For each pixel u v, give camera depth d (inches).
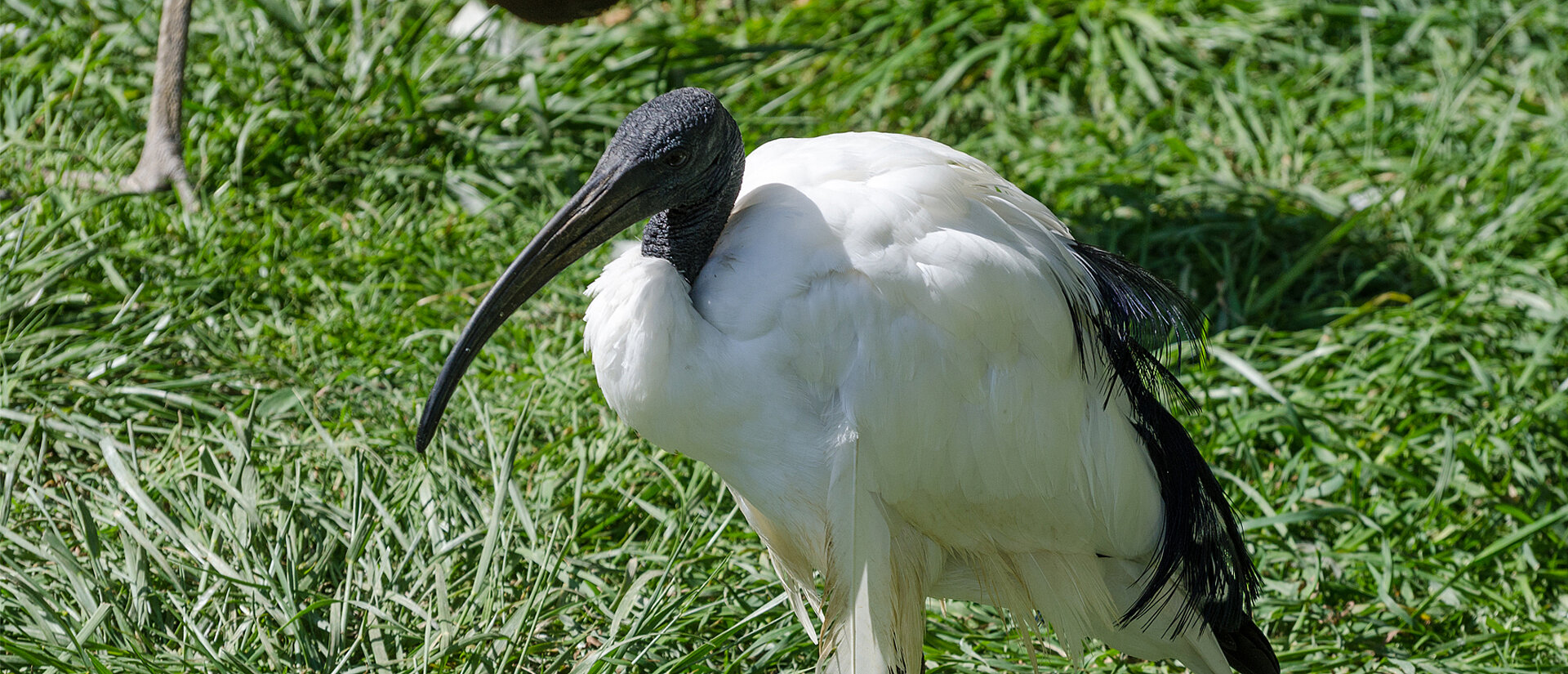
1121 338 177.3
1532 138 368.8
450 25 372.5
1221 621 194.4
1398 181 354.3
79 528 206.1
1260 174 354.3
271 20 339.9
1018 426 166.1
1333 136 363.3
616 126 343.0
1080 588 185.0
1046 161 347.6
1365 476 255.6
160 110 295.7
